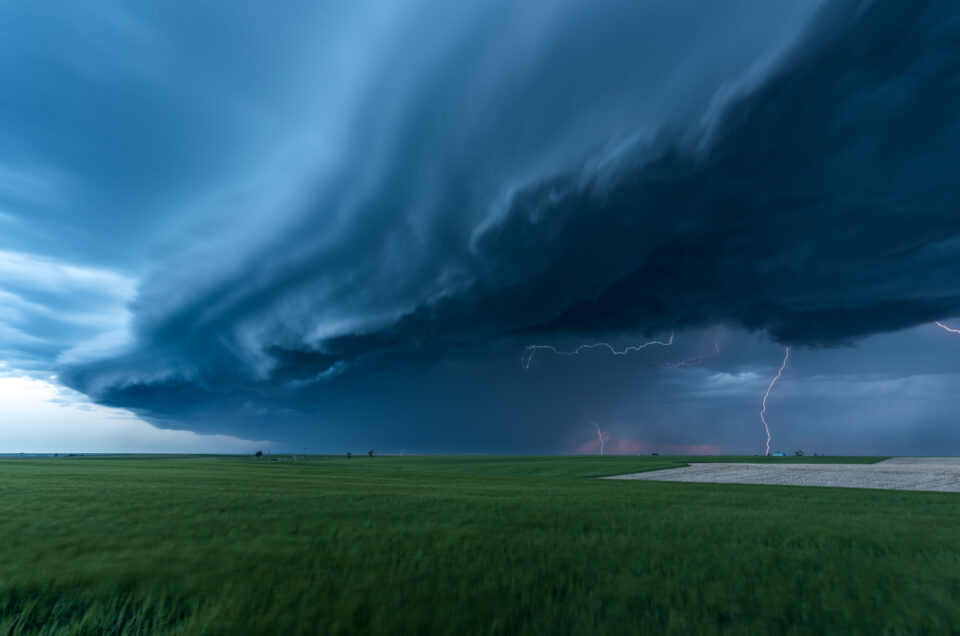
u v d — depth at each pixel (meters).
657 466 64.38
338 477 39.97
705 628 6.55
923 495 25.52
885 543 12.00
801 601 7.62
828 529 14.09
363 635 6.27
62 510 16.69
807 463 72.75
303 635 6.23
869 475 44.38
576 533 13.40
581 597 7.82
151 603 7.38
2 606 7.24
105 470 48.28
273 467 65.06
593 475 47.69
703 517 16.59
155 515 15.77
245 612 6.98
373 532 13.12
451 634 6.36
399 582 8.49
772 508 19.44
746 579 8.86
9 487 25.83
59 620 6.84
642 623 6.75
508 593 7.98
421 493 24.84
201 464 77.81
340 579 8.60
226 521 14.69
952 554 10.87
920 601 7.60
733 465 65.88
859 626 6.67
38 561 9.58
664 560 10.28
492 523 14.98
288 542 11.70
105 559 9.79
